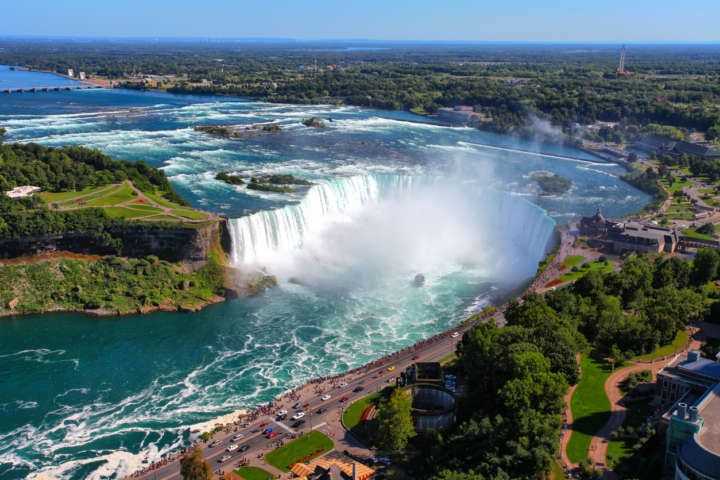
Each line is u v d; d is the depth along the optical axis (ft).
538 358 442.50
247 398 515.91
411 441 437.99
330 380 524.11
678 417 361.30
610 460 395.14
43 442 463.42
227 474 410.52
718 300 610.65
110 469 434.71
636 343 529.04
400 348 593.83
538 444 386.32
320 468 395.96
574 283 654.53
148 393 523.70
